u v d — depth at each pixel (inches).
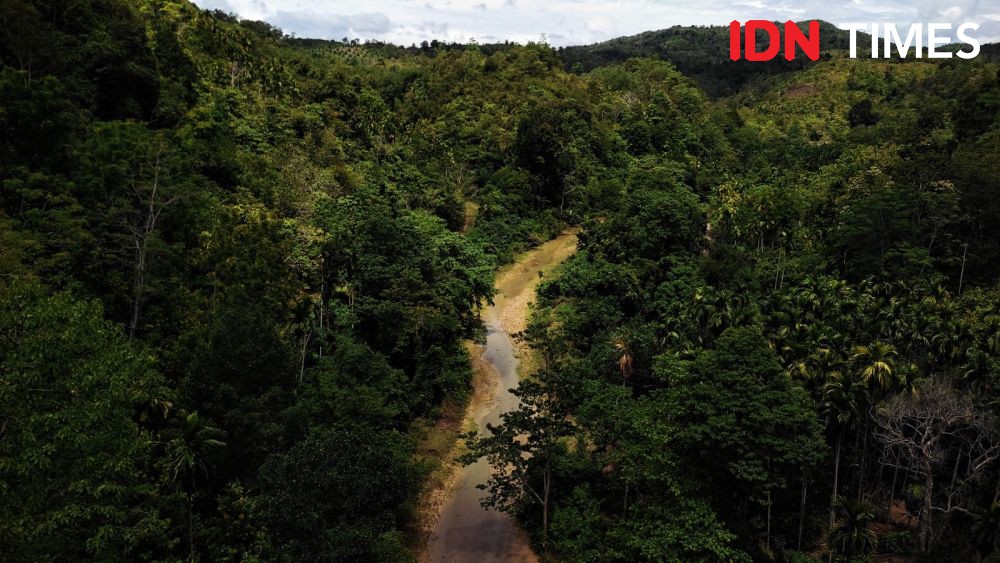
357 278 2305.6
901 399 1786.4
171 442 1296.8
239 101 3442.4
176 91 2974.9
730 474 1584.6
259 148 3152.1
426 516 1822.1
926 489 1736.0
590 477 1862.7
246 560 1274.6
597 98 5964.6
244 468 1466.5
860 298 2539.4
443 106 5585.6
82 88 2409.0
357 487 1288.1
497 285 3582.7
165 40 3213.6
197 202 2187.5
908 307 2377.0
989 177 3036.4
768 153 5885.8
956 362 2025.1
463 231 4124.0
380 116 4773.6
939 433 1745.8
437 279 2600.9
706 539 1419.8
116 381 1064.2
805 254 3339.1
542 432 1720.0
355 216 2568.9
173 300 1811.0
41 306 1034.7
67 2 2571.4
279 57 5270.7
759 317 2222.0
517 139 4559.5
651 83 7066.9
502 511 1774.1
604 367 2218.3
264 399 1434.5
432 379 2304.4
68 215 1729.8
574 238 4220.0
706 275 2974.9
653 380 2256.4
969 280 2960.1
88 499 1005.2
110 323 1205.1
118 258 1786.4
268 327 1561.3
